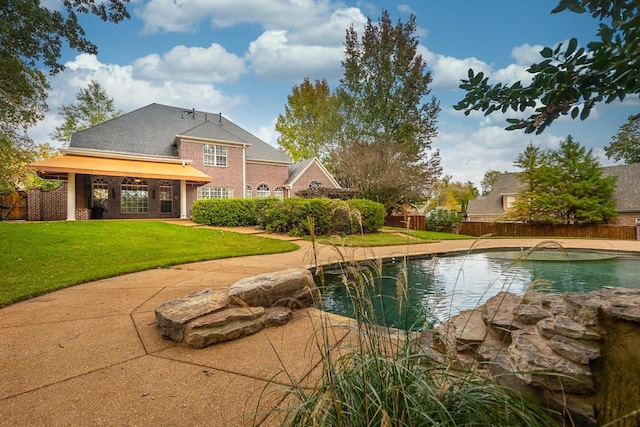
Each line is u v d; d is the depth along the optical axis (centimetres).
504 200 3084
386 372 159
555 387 171
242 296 383
